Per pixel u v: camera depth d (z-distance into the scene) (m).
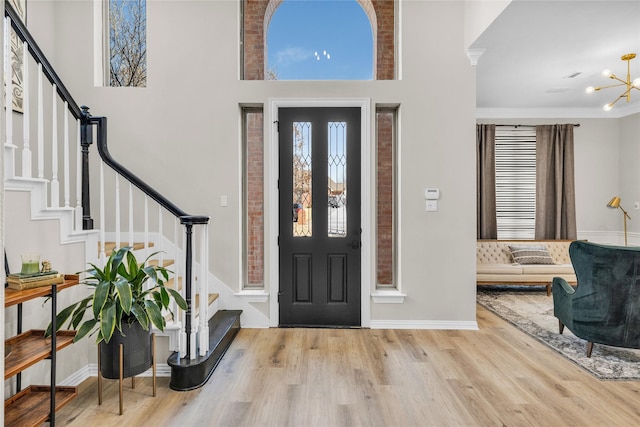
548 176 5.50
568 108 5.54
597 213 5.60
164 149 3.37
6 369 1.53
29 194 1.96
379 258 3.68
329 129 3.51
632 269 2.54
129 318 2.06
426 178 3.41
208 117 3.39
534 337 3.20
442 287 3.42
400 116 3.43
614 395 2.23
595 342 2.71
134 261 2.05
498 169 5.62
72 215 2.27
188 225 2.38
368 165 3.42
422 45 3.40
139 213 3.35
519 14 2.77
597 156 5.60
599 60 3.72
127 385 2.35
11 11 1.83
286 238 3.52
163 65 3.38
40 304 2.10
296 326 3.48
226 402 2.14
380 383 2.37
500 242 5.21
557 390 2.29
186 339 2.38
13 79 2.78
